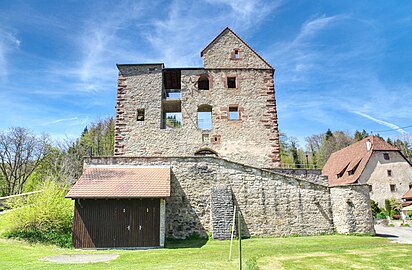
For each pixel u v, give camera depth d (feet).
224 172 60.44
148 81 79.66
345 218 57.93
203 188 59.62
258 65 81.76
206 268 32.55
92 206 51.42
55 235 50.75
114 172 57.82
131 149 75.05
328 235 57.62
